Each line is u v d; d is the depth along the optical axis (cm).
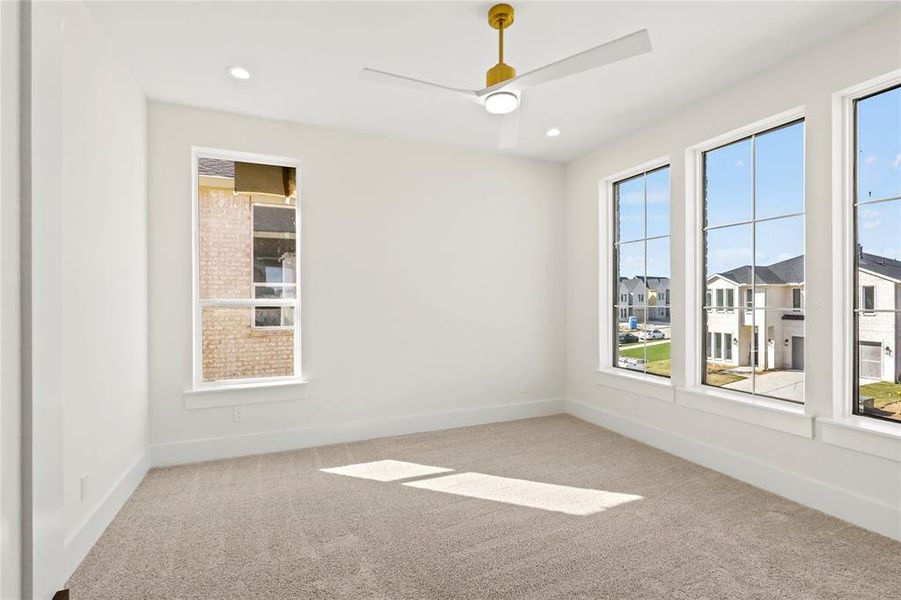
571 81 290
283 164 359
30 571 40
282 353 359
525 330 442
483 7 217
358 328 375
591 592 180
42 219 41
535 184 447
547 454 336
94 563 200
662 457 329
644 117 347
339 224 369
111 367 240
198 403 324
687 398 326
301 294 356
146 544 215
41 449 41
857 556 203
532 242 445
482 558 204
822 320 249
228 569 196
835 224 245
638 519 238
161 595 179
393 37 242
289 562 201
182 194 322
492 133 379
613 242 418
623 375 385
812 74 253
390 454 338
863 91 239
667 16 225
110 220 241
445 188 408
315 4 214
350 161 373
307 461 323
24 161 39
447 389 408
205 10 218
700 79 288
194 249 332
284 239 361
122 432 257
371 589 183
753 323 295
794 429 257
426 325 400
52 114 43
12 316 37
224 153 339
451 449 348
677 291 337
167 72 277
